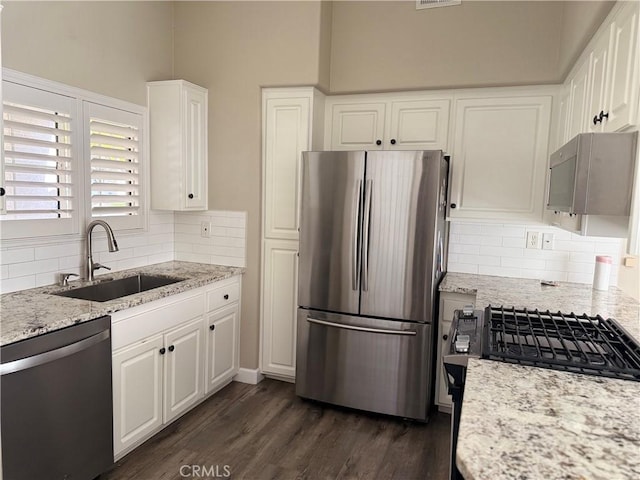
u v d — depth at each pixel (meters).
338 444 2.54
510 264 3.09
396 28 3.02
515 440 0.97
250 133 3.16
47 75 2.35
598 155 1.42
